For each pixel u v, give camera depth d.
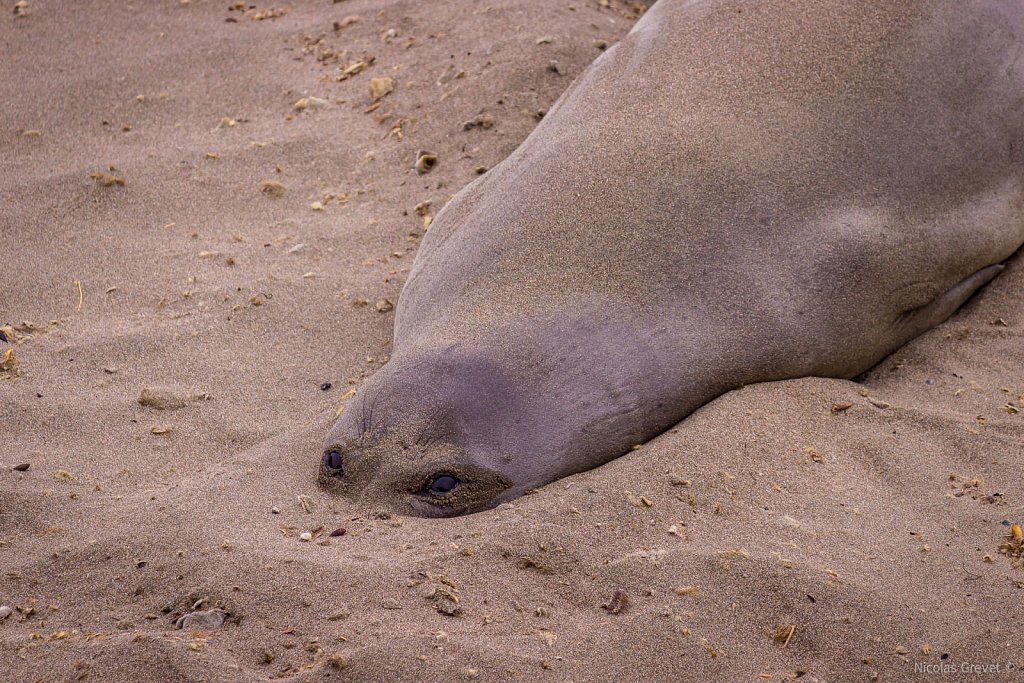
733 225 9.30
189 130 13.77
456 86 13.96
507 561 7.37
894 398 9.43
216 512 7.99
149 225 12.21
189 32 15.66
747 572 7.22
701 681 6.55
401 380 8.73
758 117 9.80
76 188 12.65
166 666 6.38
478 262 9.42
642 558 7.33
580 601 7.07
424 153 13.06
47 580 7.33
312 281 11.25
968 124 10.23
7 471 8.51
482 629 6.79
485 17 15.21
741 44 10.45
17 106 14.06
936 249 9.90
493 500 8.41
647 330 8.90
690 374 8.95
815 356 9.39
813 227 9.43
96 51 15.18
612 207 9.38
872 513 7.91
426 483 8.35
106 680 6.33
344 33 15.59
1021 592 7.29
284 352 10.31
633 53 10.95
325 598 7.00
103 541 7.62
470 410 8.53
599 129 10.09
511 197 9.84
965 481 8.29
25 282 11.27
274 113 14.10
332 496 8.36
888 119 9.91
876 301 9.62
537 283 9.11
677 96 10.12
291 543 7.60
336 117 13.98
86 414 9.38
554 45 14.35
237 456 8.87
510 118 13.38
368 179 12.92
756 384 9.22
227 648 6.57
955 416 8.95
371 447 8.45
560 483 8.41
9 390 9.65
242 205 12.55
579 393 8.68
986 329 10.26
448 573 7.24
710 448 8.38
